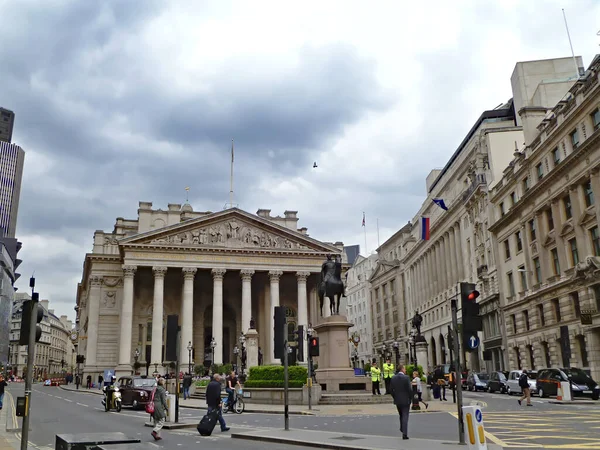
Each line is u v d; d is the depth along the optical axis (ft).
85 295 337.11
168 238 263.08
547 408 95.45
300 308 271.90
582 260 150.51
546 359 175.94
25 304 41.14
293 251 275.18
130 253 256.52
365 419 81.30
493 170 222.89
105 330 274.36
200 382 176.04
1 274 466.70
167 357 83.56
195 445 57.62
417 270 340.18
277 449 53.06
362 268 465.06
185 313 256.52
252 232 274.77
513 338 201.05
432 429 66.03
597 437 53.98
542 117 194.39
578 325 152.35
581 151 145.28
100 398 178.70
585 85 145.89
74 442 27.50
